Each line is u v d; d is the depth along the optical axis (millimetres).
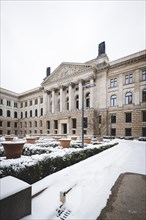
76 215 3502
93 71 36562
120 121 32969
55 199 3959
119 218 3482
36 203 3719
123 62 33469
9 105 56750
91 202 4148
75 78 39938
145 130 29562
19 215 2986
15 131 58094
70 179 5430
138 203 4242
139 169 7773
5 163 4699
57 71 45156
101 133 34594
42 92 51250
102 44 38688
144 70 31156
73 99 41000
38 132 50812
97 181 5723
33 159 5492
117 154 11414
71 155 7586
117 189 5180
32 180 4941
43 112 48594
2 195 2729
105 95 35781
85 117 35875
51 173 5926
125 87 33219
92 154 10352
